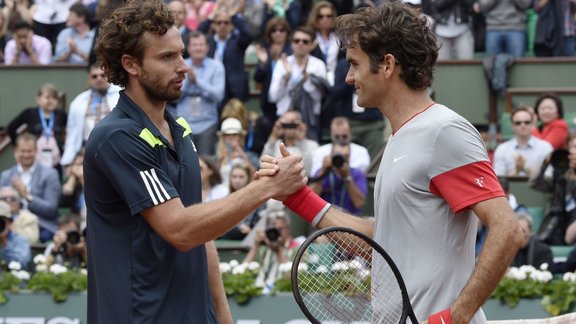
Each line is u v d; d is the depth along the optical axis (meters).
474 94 33.88
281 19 31.34
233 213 10.65
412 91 10.81
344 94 31.09
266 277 22.33
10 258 23.84
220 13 31.97
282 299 20.70
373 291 10.88
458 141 10.38
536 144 29.17
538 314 19.98
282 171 10.92
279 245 22.41
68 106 34.34
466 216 10.57
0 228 23.78
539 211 27.58
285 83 31.05
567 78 34.03
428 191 10.52
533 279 20.19
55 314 21.41
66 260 23.62
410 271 10.59
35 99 34.56
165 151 11.02
